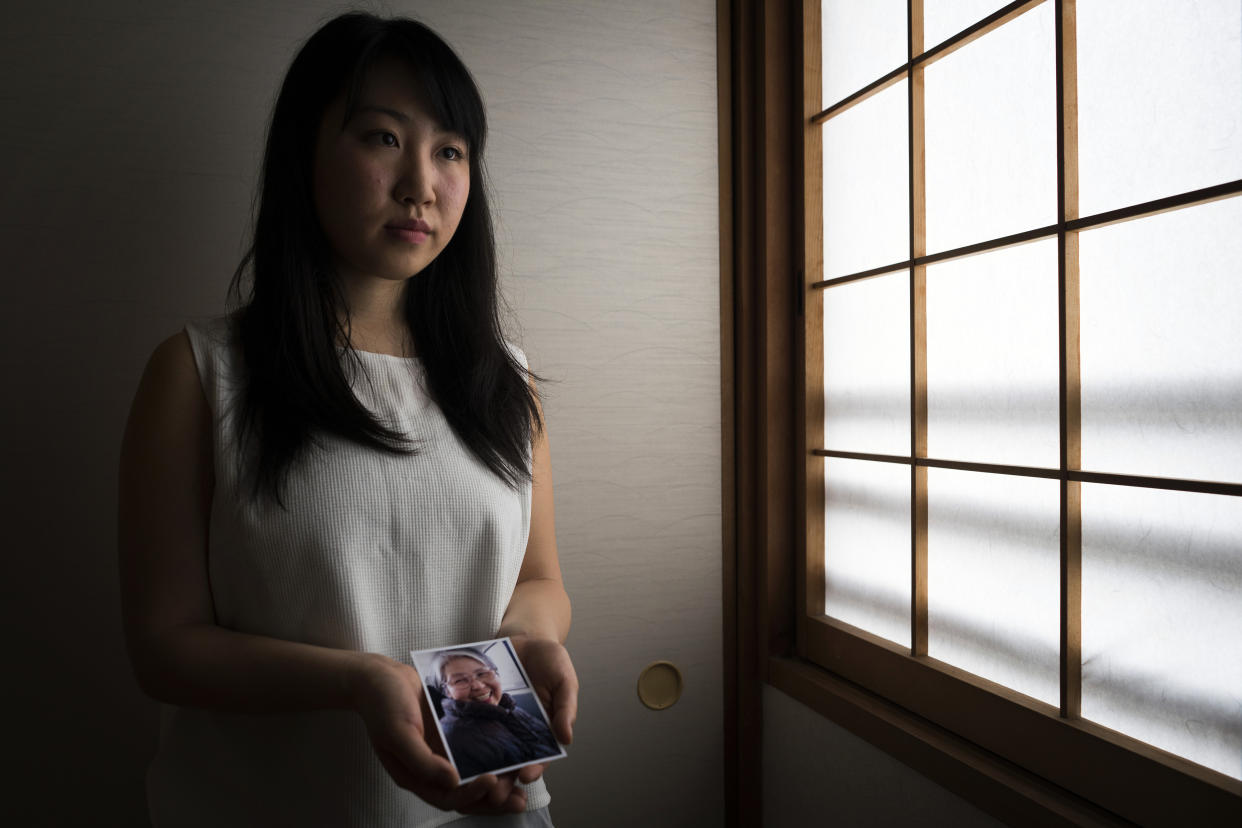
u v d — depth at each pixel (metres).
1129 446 0.98
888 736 1.28
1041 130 1.08
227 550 0.83
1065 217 1.03
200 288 1.30
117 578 1.27
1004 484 1.14
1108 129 0.99
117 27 1.25
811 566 1.56
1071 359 1.03
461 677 0.76
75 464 1.25
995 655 1.17
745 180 1.59
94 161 1.25
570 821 1.54
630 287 1.55
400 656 0.88
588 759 1.55
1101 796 1.00
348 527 0.83
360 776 0.84
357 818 0.83
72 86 1.24
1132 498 0.97
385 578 0.86
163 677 0.76
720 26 1.60
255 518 0.82
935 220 1.25
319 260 0.90
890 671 1.35
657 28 1.55
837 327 1.51
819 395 1.56
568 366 1.51
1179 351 0.92
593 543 1.54
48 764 1.25
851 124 1.46
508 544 0.93
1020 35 1.10
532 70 1.47
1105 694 1.01
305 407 0.84
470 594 0.92
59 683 1.25
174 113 1.28
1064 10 1.03
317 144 0.89
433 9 1.41
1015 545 1.13
